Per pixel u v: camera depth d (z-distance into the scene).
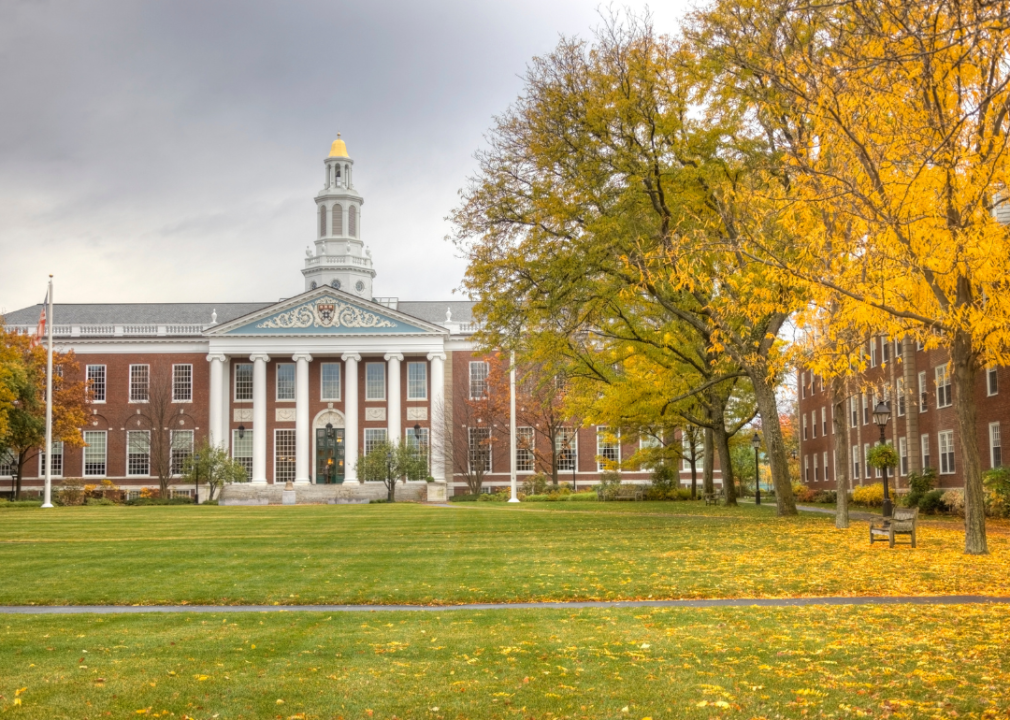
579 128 30.97
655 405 41.81
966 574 18.61
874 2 15.16
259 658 12.03
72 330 87.62
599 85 30.61
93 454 86.69
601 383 44.16
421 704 9.73
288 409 87.38
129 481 86.44
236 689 10.36
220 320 94.44
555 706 9.57
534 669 11.12
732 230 28.30
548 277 31.67
